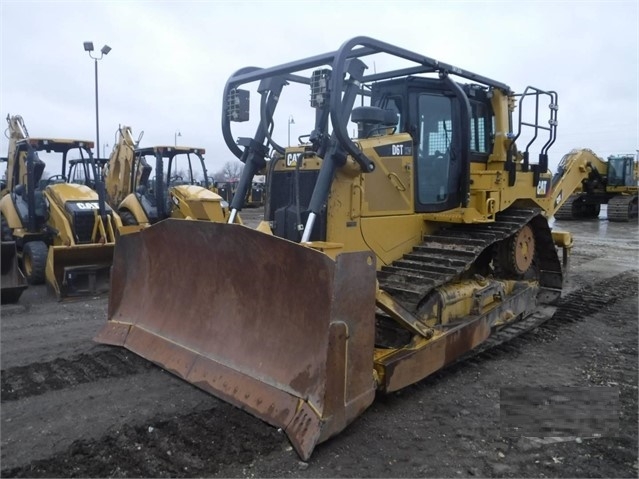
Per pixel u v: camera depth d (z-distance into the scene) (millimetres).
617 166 21641
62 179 10133
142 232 4816
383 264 4828
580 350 5449
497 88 5664
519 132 5707
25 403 3975
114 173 12898
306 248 3408
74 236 8422
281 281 3668
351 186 4520
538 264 6789
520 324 6039
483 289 5070
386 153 4801
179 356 4340
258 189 22469
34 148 8953
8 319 6473
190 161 11672
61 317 6578
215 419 3672
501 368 4898
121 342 4977
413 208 5070
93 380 4375
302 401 3381
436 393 4293
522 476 3131
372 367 3564
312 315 3469
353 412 3426
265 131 4906
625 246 14438
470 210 5219
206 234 4098
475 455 3355
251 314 3908
